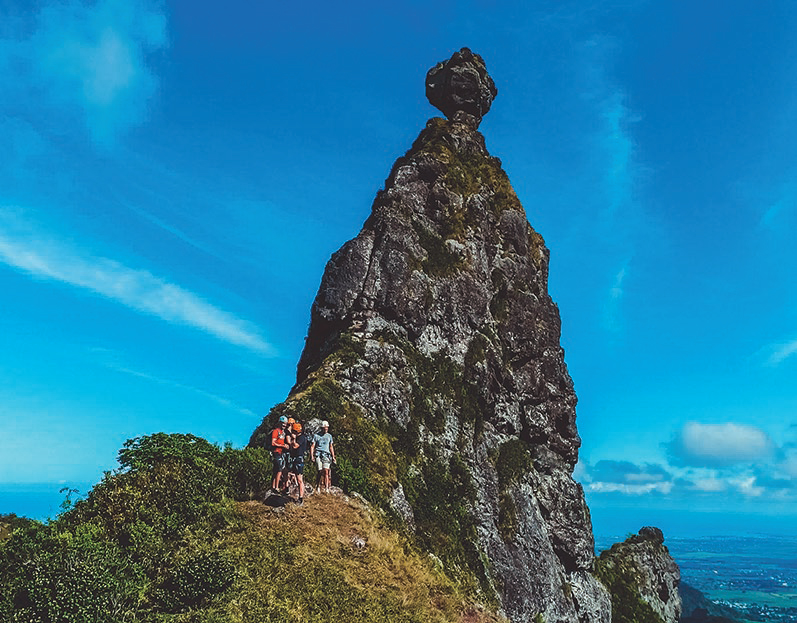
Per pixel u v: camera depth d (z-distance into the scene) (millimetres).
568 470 57719
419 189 58281
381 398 43344
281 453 26984
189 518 22938
